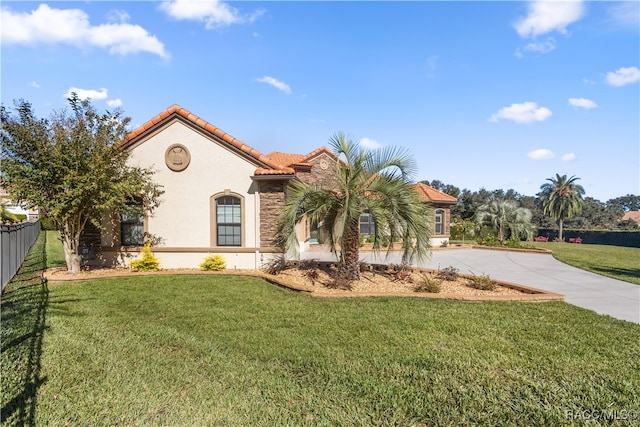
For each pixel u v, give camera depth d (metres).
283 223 11.61
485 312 8.34
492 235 29.39
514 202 30.34
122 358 5.65
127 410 4.18
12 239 11.80
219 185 14.47
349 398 4.48
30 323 7.28
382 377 5.02
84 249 14.27
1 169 11.21
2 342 6.22
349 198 10.85
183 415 4.08
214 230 14.50
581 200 53.28
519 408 4.25
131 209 13.55
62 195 11.48
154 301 9.27
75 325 7.22
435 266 16.86
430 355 5.77
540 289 11.27
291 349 6.02
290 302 9.25
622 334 6.84
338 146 11.65
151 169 14.36
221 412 4.14
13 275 11.99
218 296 9.89
